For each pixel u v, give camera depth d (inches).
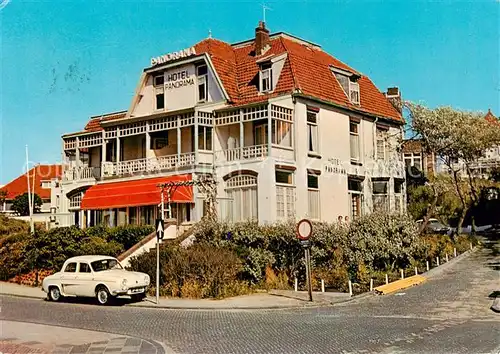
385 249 979.3
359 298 797.2
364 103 1435.8
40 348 480.1
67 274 822.5
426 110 1370.6
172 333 555.8
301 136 1195.9
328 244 954.1
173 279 869.2
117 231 1103.0
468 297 753.6
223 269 863.7
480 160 1713.8
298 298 803.4
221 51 1390.3
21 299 865.5
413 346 467.5
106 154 1453.0
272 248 960.3
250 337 524.4
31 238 1101.7
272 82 1226.0
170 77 1353.3
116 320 641.6
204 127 1236.5
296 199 1169.4
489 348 456.1
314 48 1497.3
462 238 1298.0
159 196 1149.1
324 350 458.9
